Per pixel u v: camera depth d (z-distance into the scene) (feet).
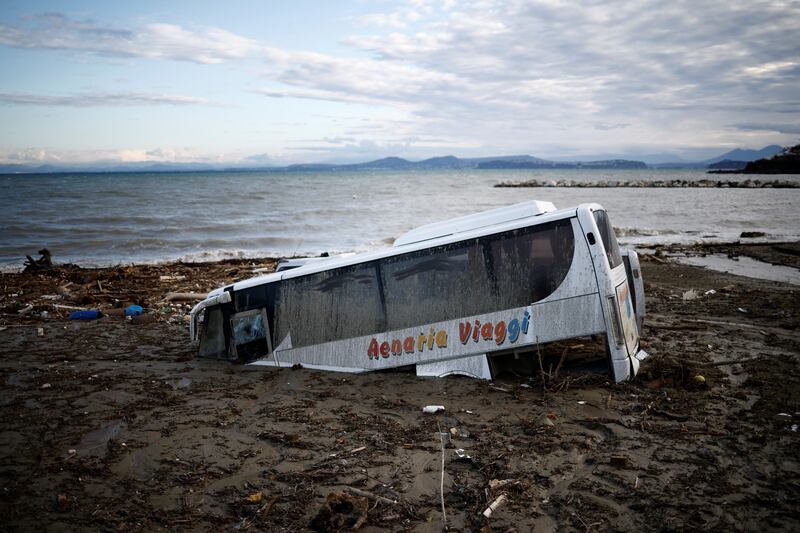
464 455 16.42
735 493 13.82
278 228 103.24
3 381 25.11
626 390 20.92
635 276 25.29
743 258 64.34
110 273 59.98
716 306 37.40
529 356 23.76
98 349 30.71
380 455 16.74
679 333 29.89
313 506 13.99
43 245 83.46
